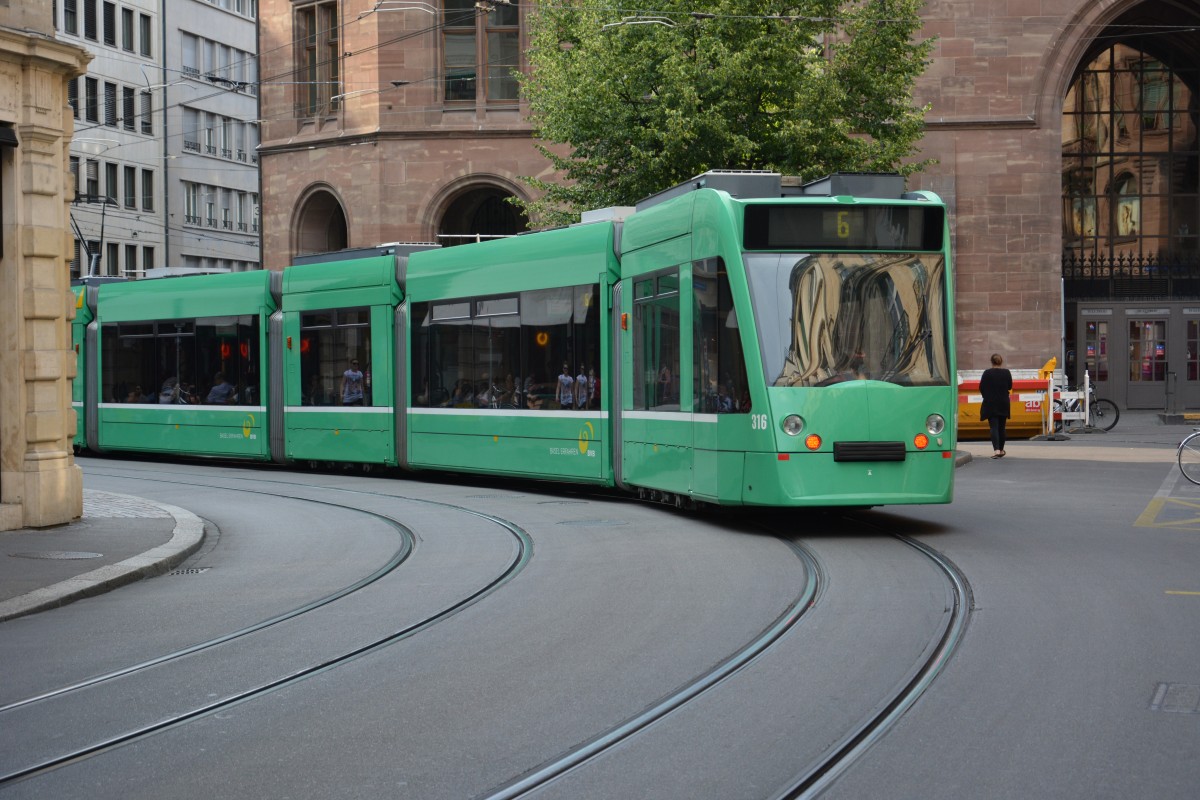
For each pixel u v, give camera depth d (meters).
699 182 15.44
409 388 21.95
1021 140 37.88
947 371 14.23
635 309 16.91
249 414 25.16
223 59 73.25
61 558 13.34
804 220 14.19
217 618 10.40
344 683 8.00
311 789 5.95
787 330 14.04
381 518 16.80
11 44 15.49
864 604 9.98
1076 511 16.31
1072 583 10.79
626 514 16.39
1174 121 44.25
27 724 7.30
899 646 8.51
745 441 14.10
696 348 15.12
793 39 25.77
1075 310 43.09
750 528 14.78
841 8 28.94
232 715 7.34
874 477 13.91
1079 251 44.47
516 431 19.53
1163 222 44.41
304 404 24.09
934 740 6.45
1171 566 11.70
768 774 5.98
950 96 37.94
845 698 7.27
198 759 6.49
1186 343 42.88
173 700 7.73
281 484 21.97
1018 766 6.02
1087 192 44.47
